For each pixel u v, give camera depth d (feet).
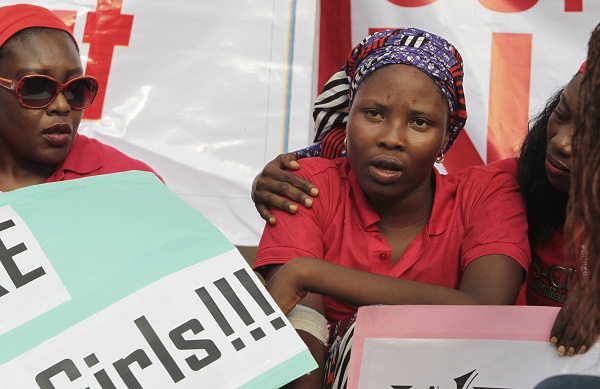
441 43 6.35
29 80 6.64
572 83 5.70
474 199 6.52
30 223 4.96
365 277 5.65
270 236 6.40
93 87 7.00
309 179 6.69
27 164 7.13
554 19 9.75
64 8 9.98
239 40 9.98
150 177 5.51
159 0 10.06
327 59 10.12
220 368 4.58
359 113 6.18
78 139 7.50
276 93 9.89
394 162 6.07
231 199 9.70
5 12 6.91
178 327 4.66
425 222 6.58
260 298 4.86
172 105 9.86
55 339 4.54
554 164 5.85
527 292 6.90
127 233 5.03
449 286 6.41
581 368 4.59
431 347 4.91
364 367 4.92
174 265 4.88
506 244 6.12
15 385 4.39
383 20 9.98
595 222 4.04
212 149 9.78
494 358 4.77
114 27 9.98
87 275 4.78
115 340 4.57
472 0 9.89
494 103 9.70
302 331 5.71
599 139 4.02
